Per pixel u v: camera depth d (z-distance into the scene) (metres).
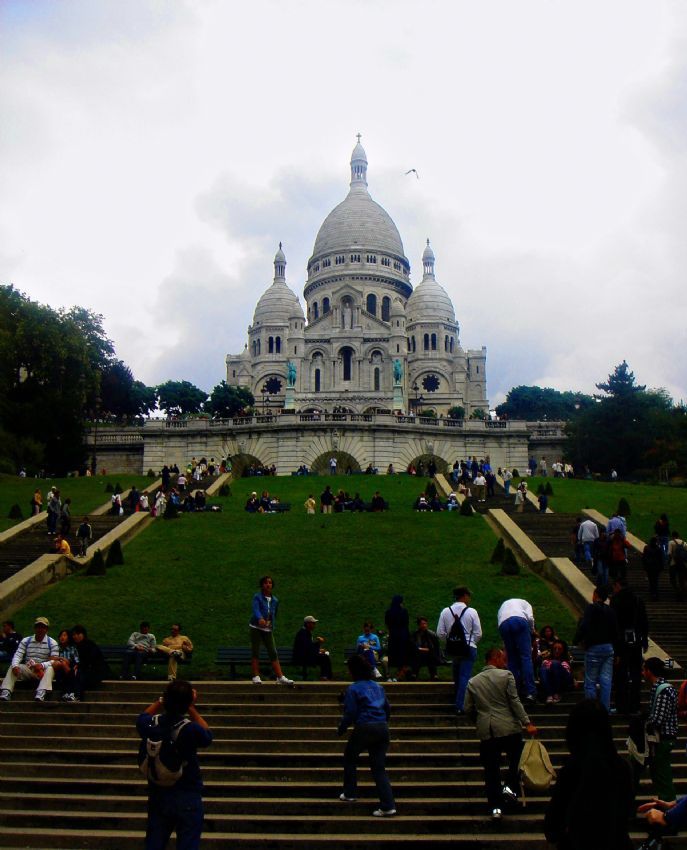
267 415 80.31
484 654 26.16
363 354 150.62
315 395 139.00
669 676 22.58
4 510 52.88
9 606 31.34
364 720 14.45
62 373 81.50
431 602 31.28
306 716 18.75
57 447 79.81
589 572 33.97
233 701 20.17
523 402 163.12
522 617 18.55
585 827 9.08
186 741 10.84
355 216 173.12
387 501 55.50
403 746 17.42
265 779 16.30
